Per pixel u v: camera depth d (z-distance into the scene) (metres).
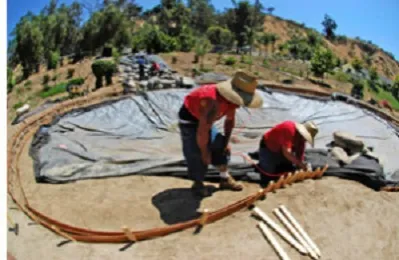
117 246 4.92
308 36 54.75
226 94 5.43
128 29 36.12
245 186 6.86
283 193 6.45
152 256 4.76
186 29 35.34
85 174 6.88
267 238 5.25
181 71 17.23
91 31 34.97
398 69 79.88
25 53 27.38
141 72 15.04
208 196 6.37
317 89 17.69
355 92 19.39
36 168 7.02
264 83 15.59
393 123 13.58
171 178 7.03
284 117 11.68
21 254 4.68
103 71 14.12
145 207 5.95
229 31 45.41
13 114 14.72
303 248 5.15
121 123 9.77
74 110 10.30
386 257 5.31
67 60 30.14
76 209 5.82
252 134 9.88
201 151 5.64
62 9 39.09
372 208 6.44
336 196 6.59
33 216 5.42
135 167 7.18
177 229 5.25
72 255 4.71
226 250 4.97
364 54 78.19
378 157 8.91
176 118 10.35
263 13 56.34
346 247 5.39
